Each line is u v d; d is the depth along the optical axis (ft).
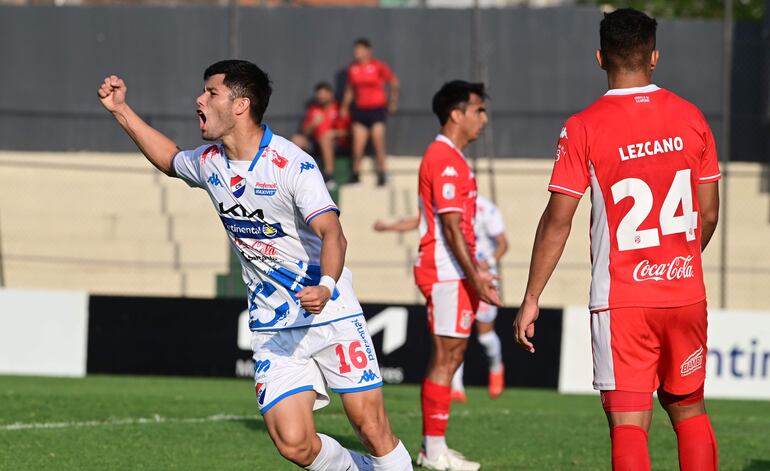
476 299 76.33
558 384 136.87
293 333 54.60
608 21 51.52
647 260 50.01
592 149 50.26
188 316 139.44
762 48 199.93
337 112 199.41
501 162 203.00
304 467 55.06
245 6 204.44
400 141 203.92
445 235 74.69
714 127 201.26
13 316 140.56
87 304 140.26
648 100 50.70
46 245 187.52
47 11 206.39
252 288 55.83
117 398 111.86
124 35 205.87
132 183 198.29
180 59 205.05
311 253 53.83
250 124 52.34
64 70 206.59
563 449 84.23
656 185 49.96
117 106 57.62
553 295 181.68
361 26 204.23
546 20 202.80
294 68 204.64
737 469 76.64
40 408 101.14
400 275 181.98
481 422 99.19
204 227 190.08
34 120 206.59
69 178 200.54
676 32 201.98
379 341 136.67
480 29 203.31
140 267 183.52
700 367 51.80
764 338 132.05
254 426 91.56
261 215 52.90
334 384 55.06
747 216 192.85
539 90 203.31
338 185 195.83
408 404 116.26
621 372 50.34
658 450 84.64
